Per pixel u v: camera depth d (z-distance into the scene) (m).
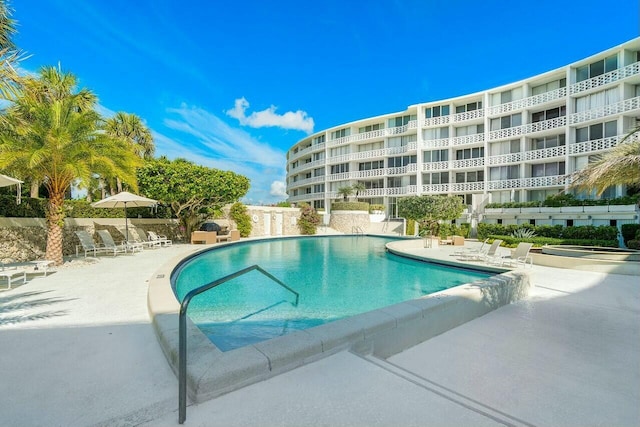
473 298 5.34
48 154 8.77
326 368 3.05
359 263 13.62
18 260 10.21
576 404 2.77
